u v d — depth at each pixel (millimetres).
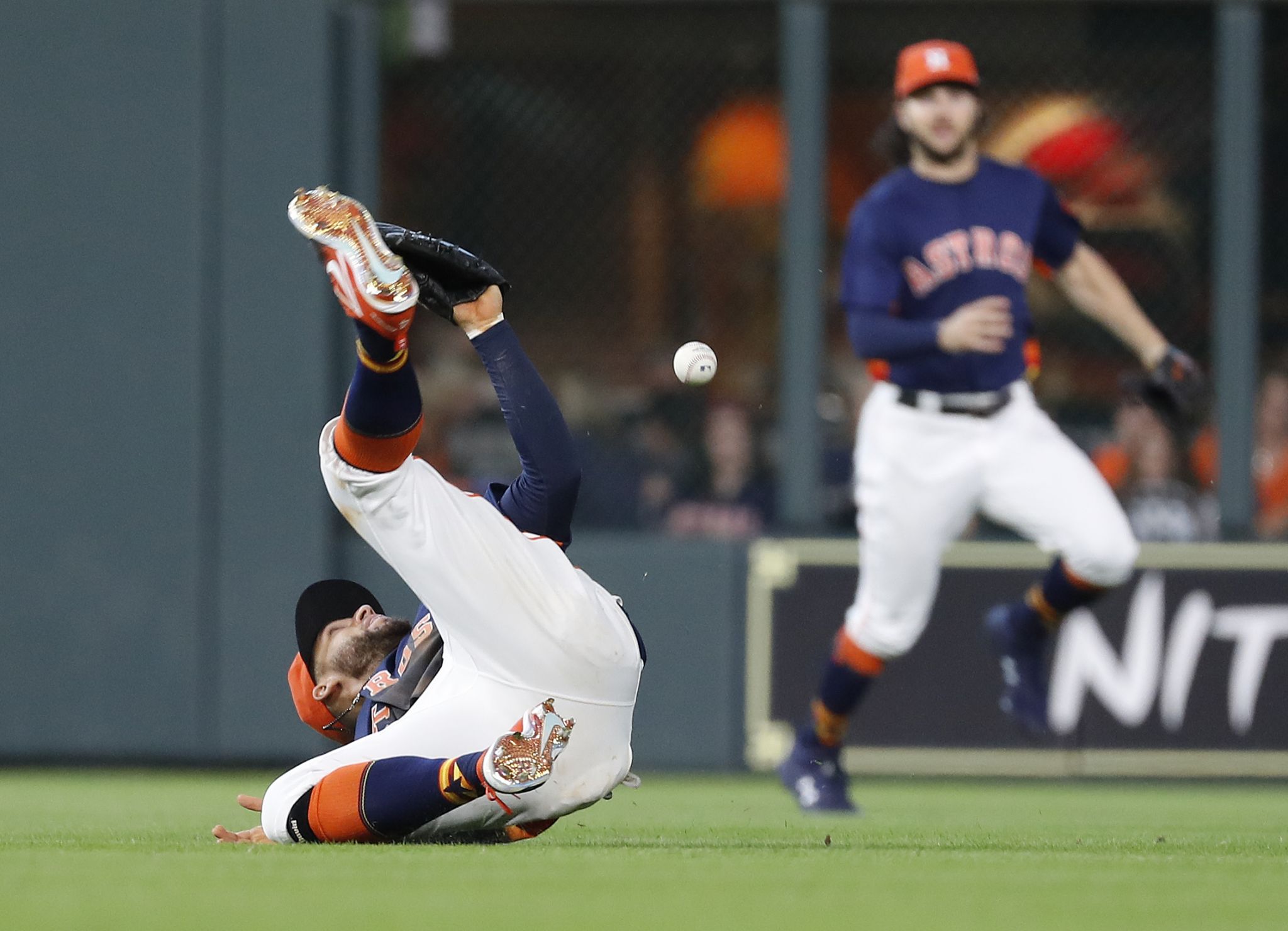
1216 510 29141
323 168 29250
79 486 29141
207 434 29156
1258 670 28359
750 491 30859
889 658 20828
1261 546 28469
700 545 28953
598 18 30891
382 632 14711
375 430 12625
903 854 13820
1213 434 29469
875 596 20578
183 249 29203
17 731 29078
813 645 28750
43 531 29172
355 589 15031
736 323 31266
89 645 29094
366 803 13180
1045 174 30734
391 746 13422
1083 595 20078
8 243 29266
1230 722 28312
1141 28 30641
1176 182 30609
